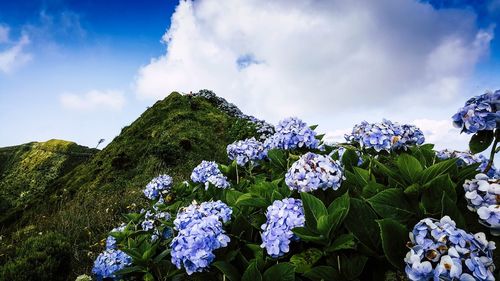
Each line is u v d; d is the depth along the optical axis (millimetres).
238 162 3752
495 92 1860
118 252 3322
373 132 2555
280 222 1941
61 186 12125
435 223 1588
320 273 1826
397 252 1703
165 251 2688
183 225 2162
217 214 2295
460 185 2051
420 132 2699
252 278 1867
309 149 3033
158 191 4559
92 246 5160
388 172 2256
